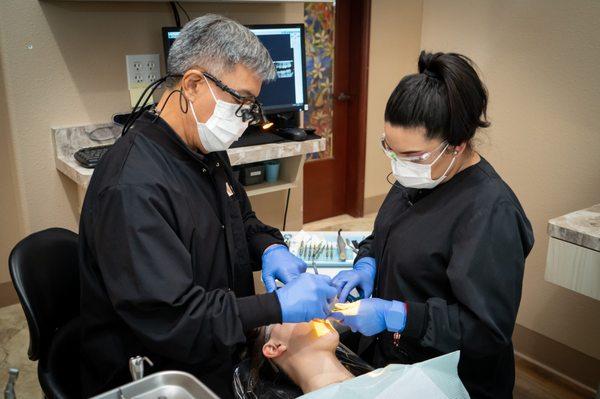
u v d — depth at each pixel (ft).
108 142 7.74
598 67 6.22
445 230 3.78
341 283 4.46
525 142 7.16
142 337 3.51
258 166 8.24
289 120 8.39
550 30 6.59
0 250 8.45
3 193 8.18
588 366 7.07
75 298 4.53
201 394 2.43
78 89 7.40
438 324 3.65
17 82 7.02
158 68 7.84
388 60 12.54
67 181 7.80
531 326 7.64
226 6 8.10
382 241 4.34
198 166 3.97
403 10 12.32
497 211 3.60
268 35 7.73
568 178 6.77
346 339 4.97
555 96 6.70
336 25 12.02
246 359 4.56
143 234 3.34
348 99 12.79
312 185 13.10
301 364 4.25
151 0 7.21
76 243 4.64
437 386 2.90
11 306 8.82
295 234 6.15
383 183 13.75
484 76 7.43
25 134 7.28
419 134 3.49
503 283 3.55
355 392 2.82
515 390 7.20
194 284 3.60
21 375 7.24
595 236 4.63
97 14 7.23
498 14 7.07
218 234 4.08
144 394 2.47
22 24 6.84
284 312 3.68
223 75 3.65
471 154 3.89
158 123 3.82
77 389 4.24
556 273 5.05
